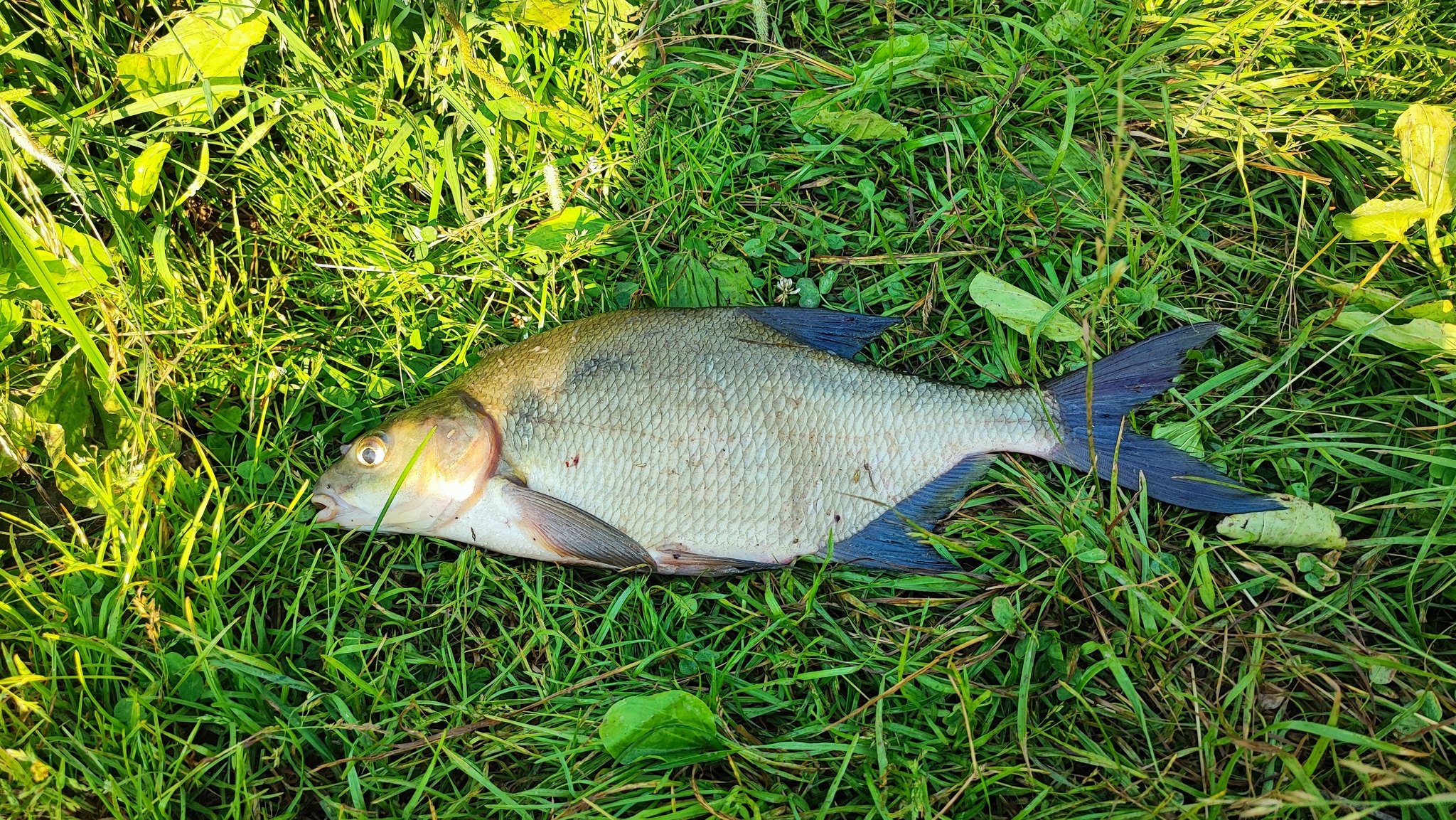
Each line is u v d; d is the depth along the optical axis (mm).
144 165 483
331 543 478
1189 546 484
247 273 515
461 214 528
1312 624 458
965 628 465
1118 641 458
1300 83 521
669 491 460
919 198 540
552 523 457
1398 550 473
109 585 454
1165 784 419
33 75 487
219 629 452
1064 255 520
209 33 487
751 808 429
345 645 468
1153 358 472
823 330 485
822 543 469
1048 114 535
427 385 517
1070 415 475
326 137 521
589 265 533
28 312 474
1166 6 536
